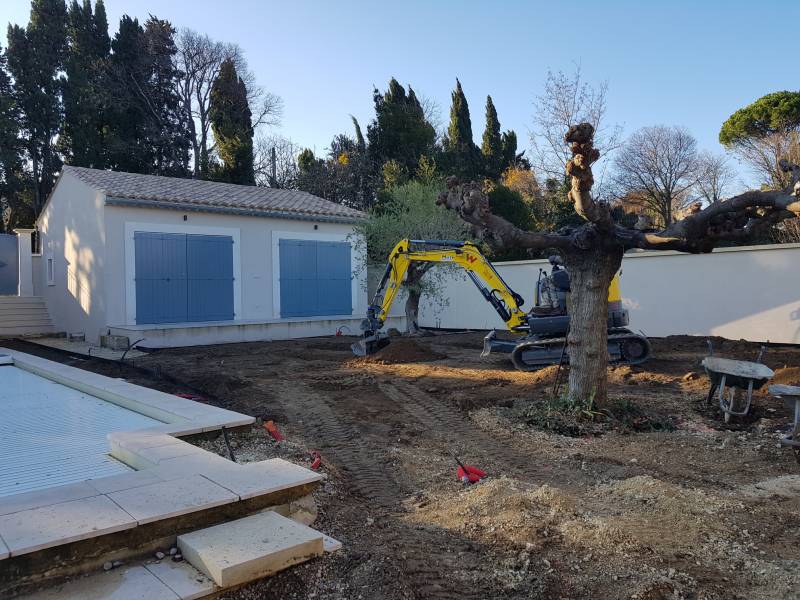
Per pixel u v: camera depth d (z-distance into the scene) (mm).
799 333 12773
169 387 10000
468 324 20016
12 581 2805
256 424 6883
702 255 14297
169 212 16203
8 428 6051
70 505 3354
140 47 36125
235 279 17391
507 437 6766
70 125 32875
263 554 3115
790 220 21969
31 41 33688
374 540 4039
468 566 3727
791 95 27891
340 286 19688
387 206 20328
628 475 5457
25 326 18781
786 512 4484
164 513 3250
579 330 7316
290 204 19266
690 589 3402
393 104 34281
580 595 3369
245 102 35906
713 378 7477
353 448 6398
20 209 34344
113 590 2902
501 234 7141
